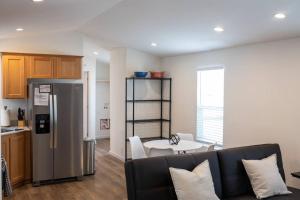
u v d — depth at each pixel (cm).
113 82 708
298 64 401
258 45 457
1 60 531
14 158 484
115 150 710
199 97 590
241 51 486
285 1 302
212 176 333
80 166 536
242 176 353
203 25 416
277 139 431
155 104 695
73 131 527
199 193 292
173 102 657
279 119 427
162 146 463
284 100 420
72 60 582
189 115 609
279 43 426
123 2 382
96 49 723
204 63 568
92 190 484
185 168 319
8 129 501
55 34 585
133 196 295
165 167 309
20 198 446
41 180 507
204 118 579
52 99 506
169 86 671
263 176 338
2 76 530
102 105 969
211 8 351
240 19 371
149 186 300
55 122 509
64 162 522
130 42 596
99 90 961
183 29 451
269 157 368
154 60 687
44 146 506
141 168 300
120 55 671
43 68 556
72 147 527
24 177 511
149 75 663
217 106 548
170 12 390
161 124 695
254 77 464
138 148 488
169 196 304
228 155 350
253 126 467
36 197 451
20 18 401
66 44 594
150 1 364
